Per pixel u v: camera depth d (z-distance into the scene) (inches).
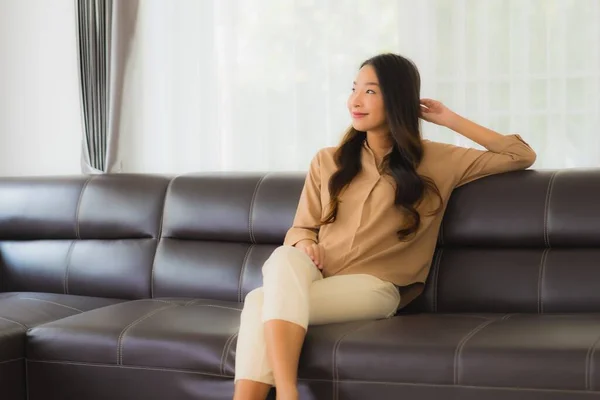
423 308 123.9
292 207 134.3
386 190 121.3
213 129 163.8
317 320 110.8
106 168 167.5
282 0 157.8
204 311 121.7
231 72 161.8
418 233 120.6
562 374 91.6
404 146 122.1
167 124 166.4
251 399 100.0
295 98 157.2
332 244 120.9
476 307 120.6
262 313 103.6
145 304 128.3
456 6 145.2
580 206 118.0
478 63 144.6
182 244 142.0
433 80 147.2
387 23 151.0
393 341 100.0
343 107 154.4
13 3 180.9
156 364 110.5
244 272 134.7
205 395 107.4
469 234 123.3
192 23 163.8
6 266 152.6
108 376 113.3
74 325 116.9
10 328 118.0
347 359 100.4
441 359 96.6
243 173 142.8
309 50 156.1
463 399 95.6
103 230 148.0
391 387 98.7
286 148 159.3
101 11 167.9
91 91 169.6
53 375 116.6
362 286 114.0
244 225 137.2
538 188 121.4
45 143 180.4
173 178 147.6
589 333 97.0
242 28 160.7
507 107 143.6
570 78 140.0
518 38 142.2
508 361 93.9
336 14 153.8
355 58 152.9
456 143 147.6
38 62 179.6
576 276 115.9
